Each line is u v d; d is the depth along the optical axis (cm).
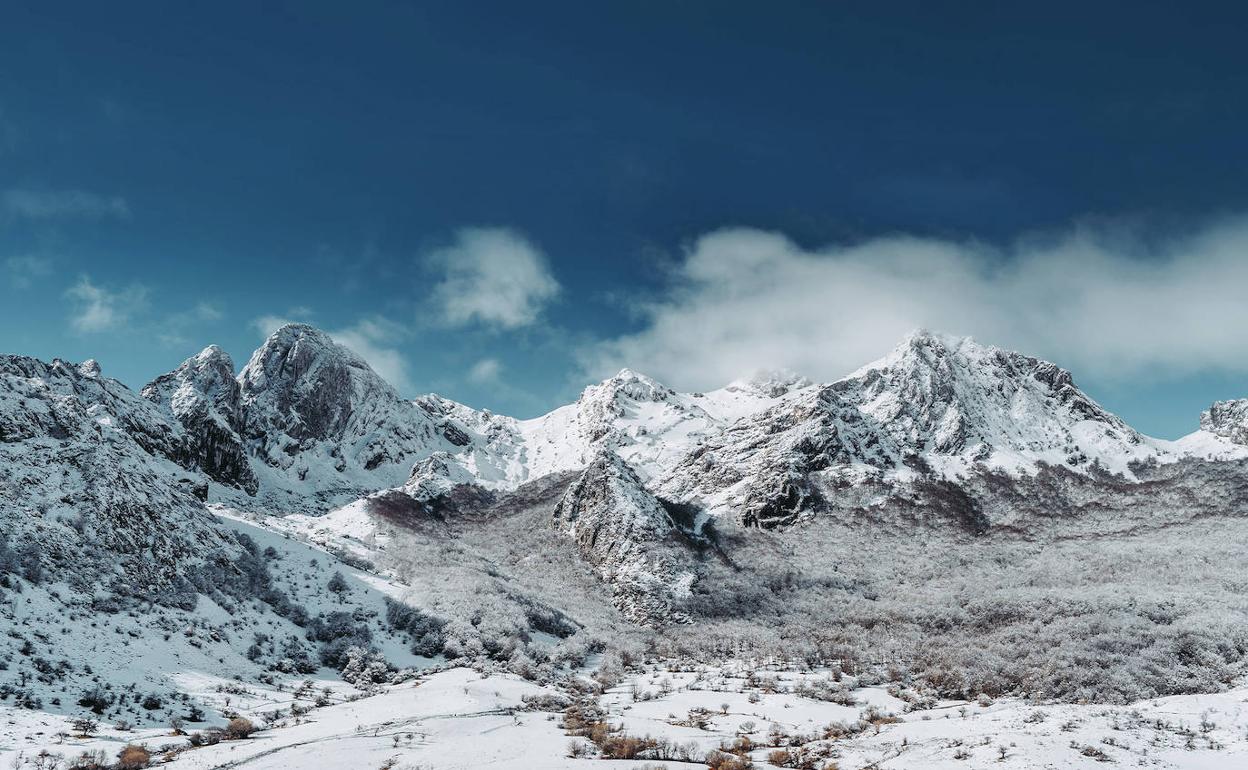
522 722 8525
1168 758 6406
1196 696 9162
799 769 7044
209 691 8738
